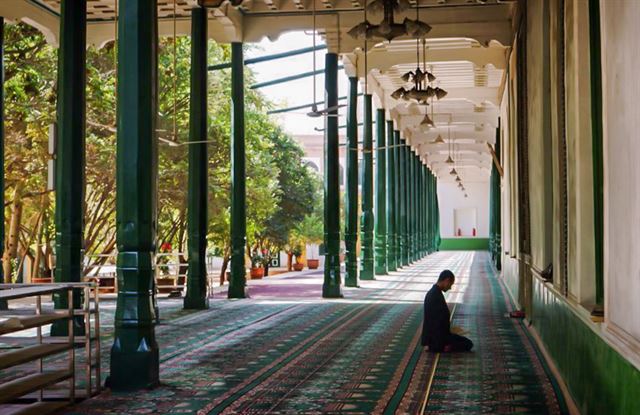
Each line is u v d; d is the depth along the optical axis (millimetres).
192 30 12258
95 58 16609
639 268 3119
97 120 16328
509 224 15000
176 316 10781
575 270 5039
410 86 20625
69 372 5309
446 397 5410
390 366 6676
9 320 4648
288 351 7555
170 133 17297
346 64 16250
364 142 18688
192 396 5500
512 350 7516
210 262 14711
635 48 3094
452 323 9836
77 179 8688
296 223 25156
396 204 23859
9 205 16938
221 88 19297
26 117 15109
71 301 5410
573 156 5082
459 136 29031
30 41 15430
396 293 14836
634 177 3189
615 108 3523
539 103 7543
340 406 5156
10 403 5340
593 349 4340
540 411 4980
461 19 13797
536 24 7773
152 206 5945
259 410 5070
